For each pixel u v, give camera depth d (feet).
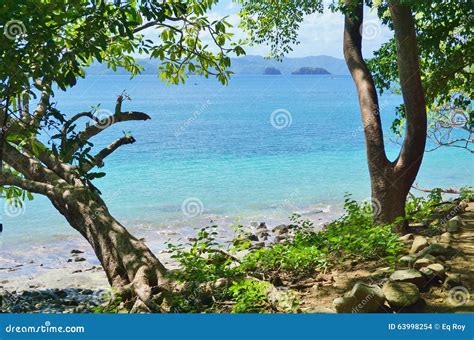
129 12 29.17
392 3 37.17
